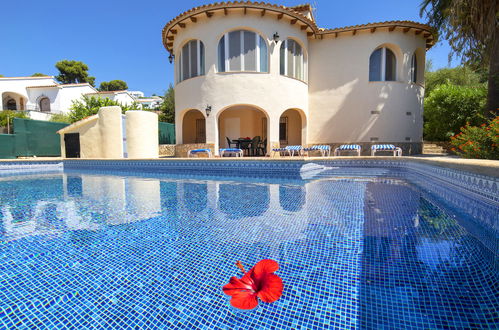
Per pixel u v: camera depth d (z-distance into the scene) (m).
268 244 2.33
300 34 11.99
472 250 2.14
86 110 20.56
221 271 1.86
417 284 1.63
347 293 1.55
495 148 5.58
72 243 2.42
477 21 8.48
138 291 1.63
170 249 2.26
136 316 1.39
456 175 3.52
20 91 34.94
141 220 3.15
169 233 2.66
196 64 11.85
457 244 2.25
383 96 12.23
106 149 11.27
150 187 5.67
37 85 36.66
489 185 2.49
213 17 11.04
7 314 1.42
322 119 12.82
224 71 11.22
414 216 3.15
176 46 12.30
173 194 4.83
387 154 12.21
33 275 1.83
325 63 12.70
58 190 5.38
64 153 12.15
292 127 14.90
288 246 2.28
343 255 2.06
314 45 12.80
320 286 1.63
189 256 2.12
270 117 11.30
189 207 3.81
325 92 12.75
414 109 12.62
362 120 12.38
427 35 12.38
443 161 4.11
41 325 1.33
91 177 7.61
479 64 9.73
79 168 10.38
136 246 2.33
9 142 12.80
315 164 8.21
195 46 11.80
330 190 4.94
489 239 2.38
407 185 5.46
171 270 1.88
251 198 4.38
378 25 11.62
